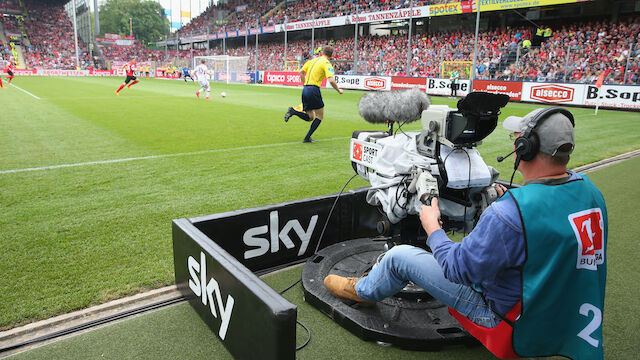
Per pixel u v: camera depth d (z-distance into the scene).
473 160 2.15
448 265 1.53
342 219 3.15
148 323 2.25
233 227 2.63
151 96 18.59
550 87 17.80
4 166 5.54
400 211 2.21
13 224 3.57
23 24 52.31
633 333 2.23
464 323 1.75
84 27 62.44
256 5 45.94
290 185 4.88
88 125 9.34
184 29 57.66
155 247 3.17
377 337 2.07
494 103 1.92
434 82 22.19
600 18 23.42
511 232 1.36
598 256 1.44
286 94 21.39
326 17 31.86
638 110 15.28
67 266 2.85
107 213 3.87
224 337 2.00
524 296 1.39
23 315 2.28
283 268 2.93
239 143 7.52
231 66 36.97
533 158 1.46
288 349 1.57
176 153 6.55
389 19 25.80
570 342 1.45
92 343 2.08
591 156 6.91
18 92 18.98
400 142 2.32
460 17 28.39
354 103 16.97
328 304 2.30
